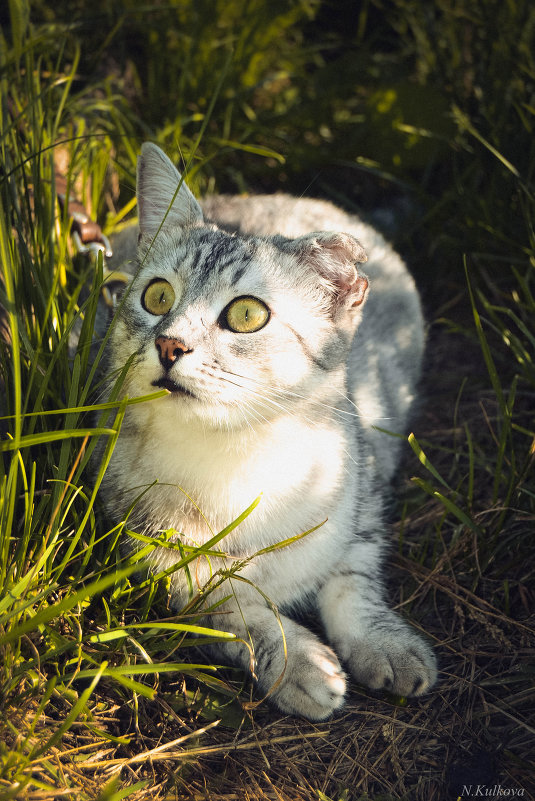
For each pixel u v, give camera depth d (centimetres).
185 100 85
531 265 73
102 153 73
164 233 56
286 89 92
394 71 90
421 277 81
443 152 83
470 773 50
